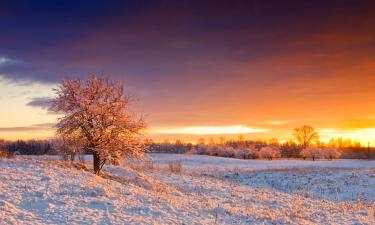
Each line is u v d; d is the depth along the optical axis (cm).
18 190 1537
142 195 1761
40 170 2017
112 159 2533
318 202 2323
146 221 1342
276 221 1575
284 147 14000
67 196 1541
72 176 1977
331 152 11281
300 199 2423
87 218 1297
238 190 2641
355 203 2470
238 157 11550
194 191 2423
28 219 1215
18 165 2114
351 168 5184
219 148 12144
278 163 7938
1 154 2525
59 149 2891
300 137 13562
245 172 4828
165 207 1597
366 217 1817
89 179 1969
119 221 1306
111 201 1548
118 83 2623
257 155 11475
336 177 4056
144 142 2662
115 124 2542
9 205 1314
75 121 2522
